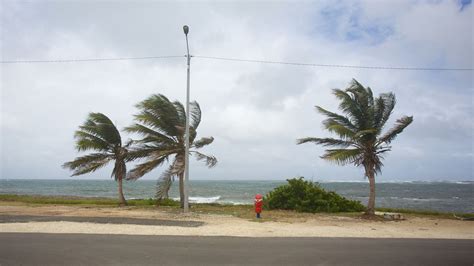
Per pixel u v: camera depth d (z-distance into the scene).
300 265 7.95
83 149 23.03
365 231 13.43
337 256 8.86
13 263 7.78
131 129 21.62
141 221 14.77
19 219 14.86
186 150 18.41
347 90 17.80
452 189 95.38
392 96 18.17
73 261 7.97
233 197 51.12
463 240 11.74
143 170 21.14
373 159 17.75
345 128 17.20
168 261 8.08
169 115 21.39
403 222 16.72
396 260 8.53
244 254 8.90
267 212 20.20
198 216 17.09
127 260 8.11
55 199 30.52
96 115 23.27
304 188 22.72
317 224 15.34
